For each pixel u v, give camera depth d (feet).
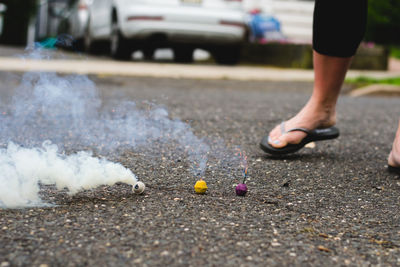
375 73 27.02
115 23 24.43
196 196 5.45
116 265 3.63
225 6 23.26
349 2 6.71
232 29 23.30
